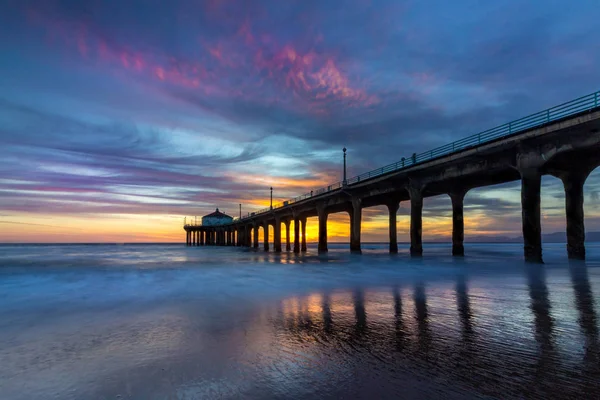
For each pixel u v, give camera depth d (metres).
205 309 10.99
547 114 21.19
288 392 4.76
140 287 16.88
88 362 6.17
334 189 48.09
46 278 21.83
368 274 22.38
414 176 34.84
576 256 26.23
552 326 7.97
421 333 7.58
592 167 25.25
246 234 100.88
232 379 5.27
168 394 4.80
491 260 34.41
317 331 7.96
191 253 66.94
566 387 4.72
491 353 6.17
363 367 5.61
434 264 30.02
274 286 16.75
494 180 32.03
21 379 5.45
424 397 4.50
